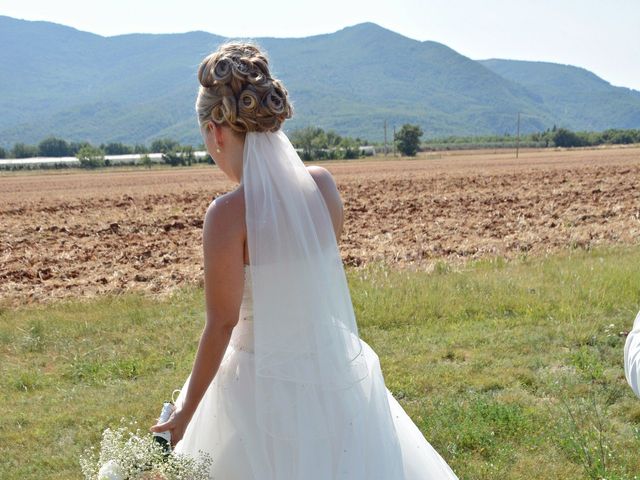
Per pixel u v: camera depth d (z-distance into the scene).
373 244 14.57
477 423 4.78
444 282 8.98
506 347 6.55
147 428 5.25
